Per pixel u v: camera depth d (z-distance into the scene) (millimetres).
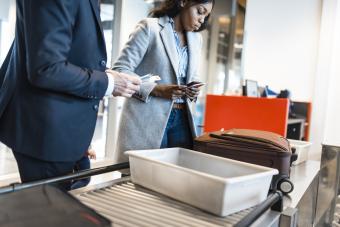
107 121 3934
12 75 1029
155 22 1438
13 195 704
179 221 796
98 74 977
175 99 1458
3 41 3480
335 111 3652
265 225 815
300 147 1768
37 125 976
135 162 1052
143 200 926
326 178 1598
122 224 756
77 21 975
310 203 1448
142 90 1380
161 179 970
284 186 1138
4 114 1024
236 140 1220
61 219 622
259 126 2572
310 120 3695
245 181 855
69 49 930
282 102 2486
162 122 1432
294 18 3838
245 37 4133
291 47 3863
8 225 588
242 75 4191
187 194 900
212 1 1463
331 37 3588
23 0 903
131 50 1397
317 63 3686
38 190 739
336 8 3559
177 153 1254
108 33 3949
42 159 996
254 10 4055
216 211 836
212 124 2789
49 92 969
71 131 1025
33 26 859
